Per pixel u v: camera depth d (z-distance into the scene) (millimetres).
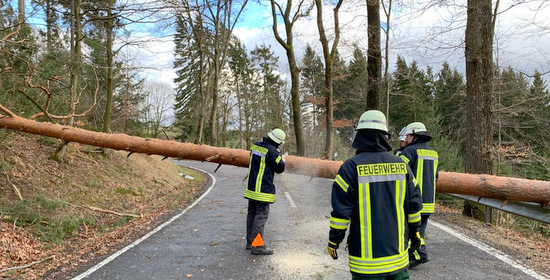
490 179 4930
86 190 8125
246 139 40875
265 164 4930
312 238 5387
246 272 4047
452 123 12797
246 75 41000
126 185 10039
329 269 4105
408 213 2602
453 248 4766
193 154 5945
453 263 4195
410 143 4410
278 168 4906
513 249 4758
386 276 2525
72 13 8992
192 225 6473
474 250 4672
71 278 3912
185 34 18219
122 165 11797
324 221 6445
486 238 5293
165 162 16672
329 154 13766
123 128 19922
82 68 10664
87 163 10055
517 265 4094
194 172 18797
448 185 5074
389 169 2521
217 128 37656
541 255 4520
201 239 5504
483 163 7219
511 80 10555
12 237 4938
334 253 2607
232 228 6203
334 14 13656
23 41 6668
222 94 39531
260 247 4664
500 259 4312
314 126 33500
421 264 4176
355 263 2484
